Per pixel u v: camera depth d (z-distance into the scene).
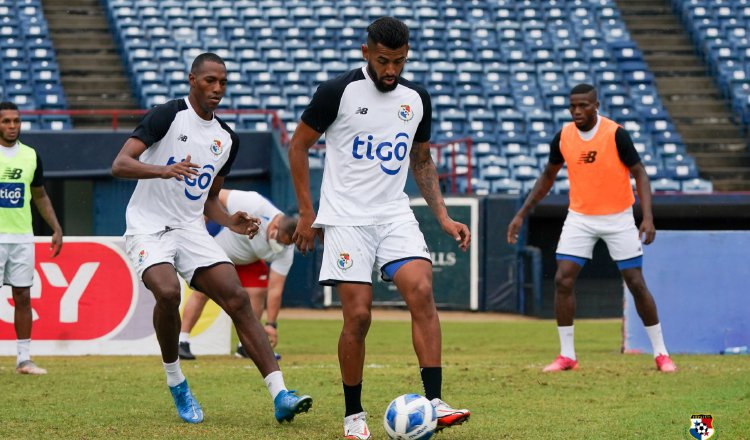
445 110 31.27
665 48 35.94
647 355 14.58
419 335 7.10
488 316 23.28
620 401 9.12
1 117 11.66
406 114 7.30
